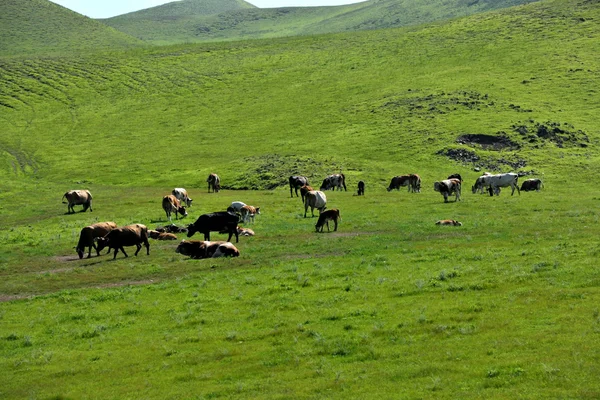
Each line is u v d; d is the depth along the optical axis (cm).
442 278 2183
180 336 1775
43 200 6003
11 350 1780
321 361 1491
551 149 7206
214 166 7669
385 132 8375
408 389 1251
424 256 2634
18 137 10562
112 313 2080
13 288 2577
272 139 8962
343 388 1295
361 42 14962
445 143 7556
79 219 4606
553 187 5869
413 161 7156
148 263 2892
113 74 14500
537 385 1195
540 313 1664
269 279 2403
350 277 2344
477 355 1409
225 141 9238
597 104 8588
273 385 1358
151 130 10462
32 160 9169
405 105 9444
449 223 3522
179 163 8200
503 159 6988
